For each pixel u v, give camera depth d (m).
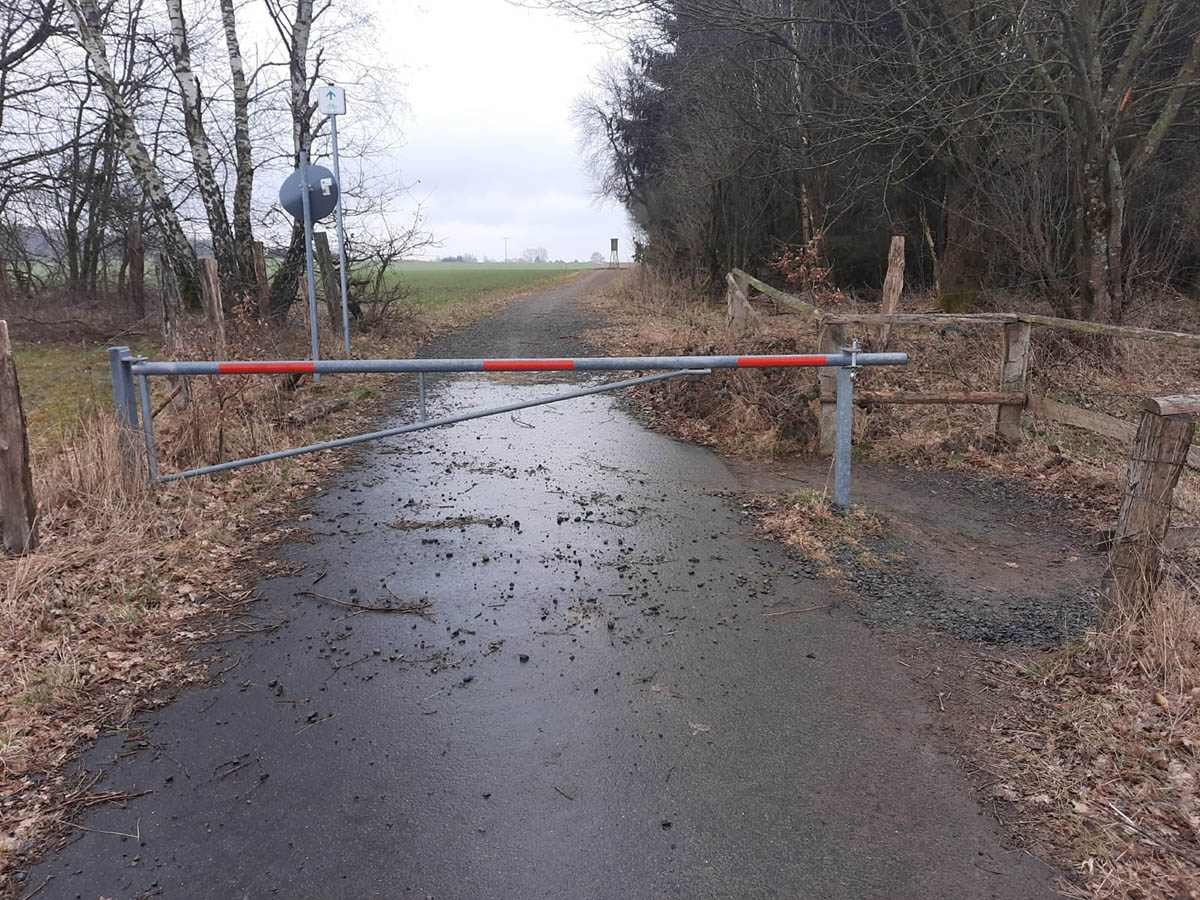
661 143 27.39
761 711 3.54
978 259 15.27
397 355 13.36
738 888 2.58
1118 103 10.76
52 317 16.39
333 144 11.79
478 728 3.43
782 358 5.63
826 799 2.99
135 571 4.90
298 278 15.31
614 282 34.78
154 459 6.07
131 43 18.48
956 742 3.31
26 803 2.98
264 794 3.04
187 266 15.58
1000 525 5.86
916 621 4.37
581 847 2.76
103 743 3.34
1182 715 3.29
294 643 4.16
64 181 18.95
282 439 7.86
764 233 22.73
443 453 7.75
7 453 5.00
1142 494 3.72
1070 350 9.79
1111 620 3.85
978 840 2.78
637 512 6.09
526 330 17.20
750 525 5.81
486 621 4.38
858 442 7.72
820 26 16.95
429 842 2.79
